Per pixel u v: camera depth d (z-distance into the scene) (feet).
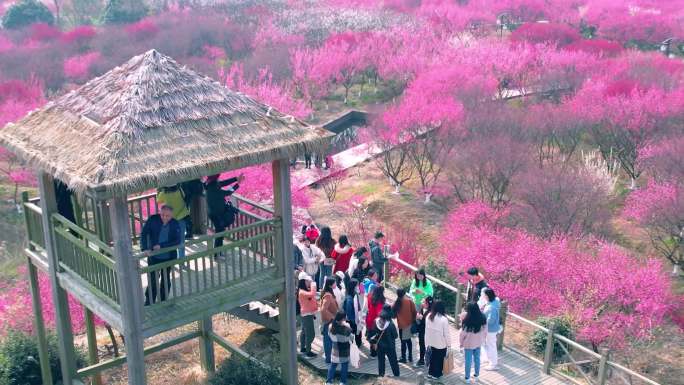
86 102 32.37
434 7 241.35
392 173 119.65
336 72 168.35
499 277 71.36
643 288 66.23
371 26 210.59
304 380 39.88
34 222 37.42
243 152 30.48
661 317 67.72
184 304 32.04
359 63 171.94
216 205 37.04
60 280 35.12
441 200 107.55
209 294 33.06
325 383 39.58
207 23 211.61
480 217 84.94
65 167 28.68
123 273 29.07
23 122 34.19
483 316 37.04
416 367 39.78
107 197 26.76
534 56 160.04
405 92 149.18
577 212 86.99
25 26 230.27
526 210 90.68
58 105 33.71
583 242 83.46
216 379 38.93
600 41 175.52
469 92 130.00
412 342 43.04
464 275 71.15
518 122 108.88
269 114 32.99
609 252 72.49
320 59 168.76
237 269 36.17
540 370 40.06
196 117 30.96
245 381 37.78
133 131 28.99
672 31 201.67
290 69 173.27
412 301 38.83
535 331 56.95
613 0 237.86
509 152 94.84
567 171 91.81
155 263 31.32
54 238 34.83
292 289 35.76
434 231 96.89
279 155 31.73
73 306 53.36
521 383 38.50
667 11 228.02
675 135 100.27
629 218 96.99
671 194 84.43
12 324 55.16
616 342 64.23
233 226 39.91
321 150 33.37
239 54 205.16
